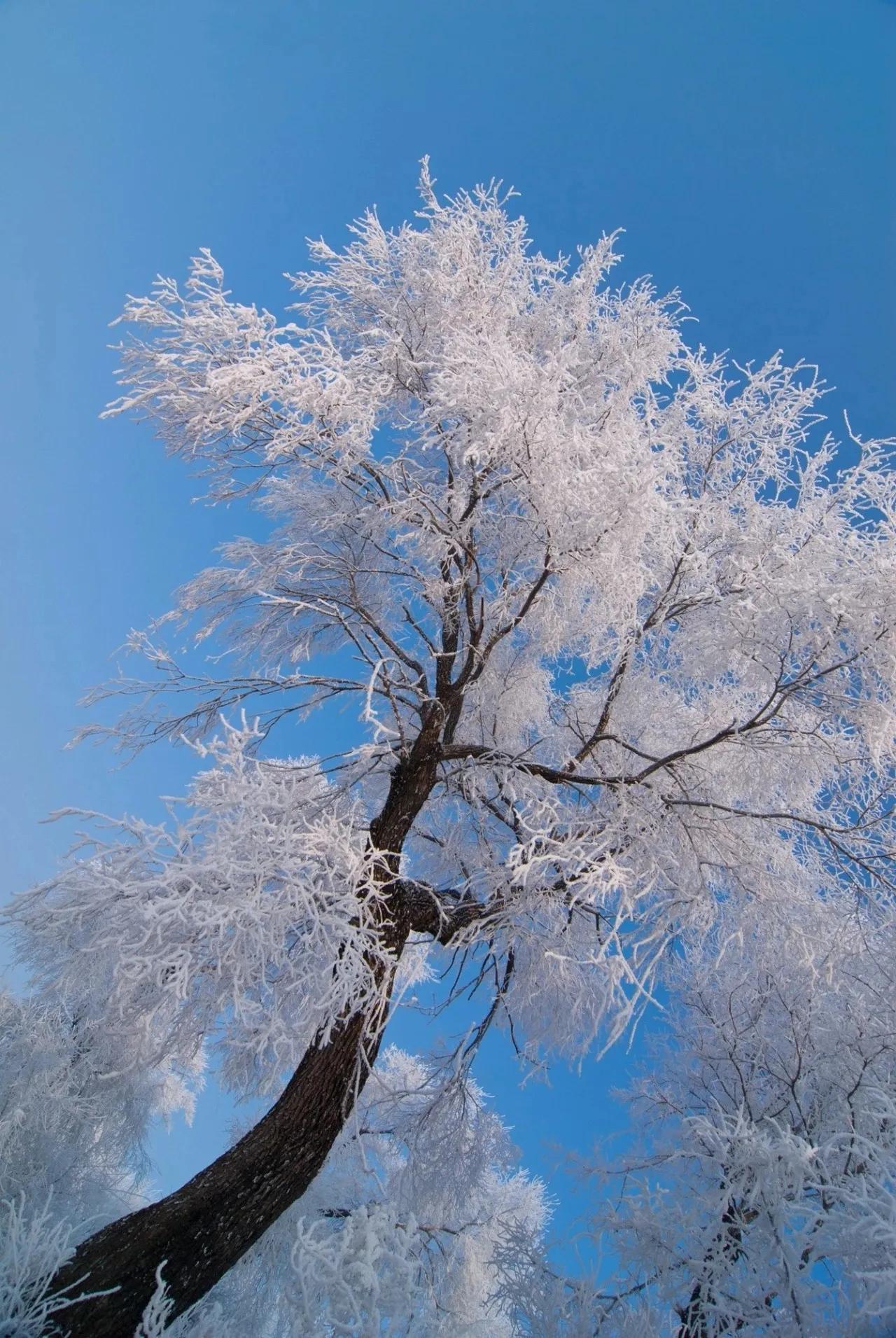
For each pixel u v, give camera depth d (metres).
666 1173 4.71
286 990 3.96
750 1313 3.55
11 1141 5.69
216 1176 4.23
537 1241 5.15
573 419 5.14
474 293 5.72
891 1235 2.78
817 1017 5.34
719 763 5.74
